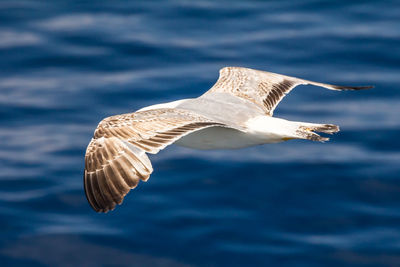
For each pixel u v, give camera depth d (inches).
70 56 885.2
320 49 880.3
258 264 593.6
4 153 721.6
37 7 995.3
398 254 596.1
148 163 291.9
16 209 654.5
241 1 1003.3
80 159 713.6
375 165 695.7
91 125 758.5
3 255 609.0
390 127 742.5
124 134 302.2
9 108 789.2
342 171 690.8
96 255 610.2
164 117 310.2
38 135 748.0
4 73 856.9
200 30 935.7
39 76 850.8
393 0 989.2
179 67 852.0
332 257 598.2
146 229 631.8
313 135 352.2
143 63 864.9
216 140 369.1
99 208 287.1
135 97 796.0
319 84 436.1
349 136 737.0
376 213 642.8
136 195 668.1
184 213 645.3
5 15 973.2
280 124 362.6
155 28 940.6
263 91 424.2
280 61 858.1
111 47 899.4
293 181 682.2
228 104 381.1
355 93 801.6
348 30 918.4
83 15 976.3
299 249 606.9
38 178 689.6
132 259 605.6
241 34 922.1
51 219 645.3
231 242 615.2
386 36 897.5
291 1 999.6
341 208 648.4
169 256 605.3
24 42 912.3
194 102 377.4
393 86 807.7
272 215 643.5
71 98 802.8
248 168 699.4
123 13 981.2
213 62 858.8
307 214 644.1
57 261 602.9
